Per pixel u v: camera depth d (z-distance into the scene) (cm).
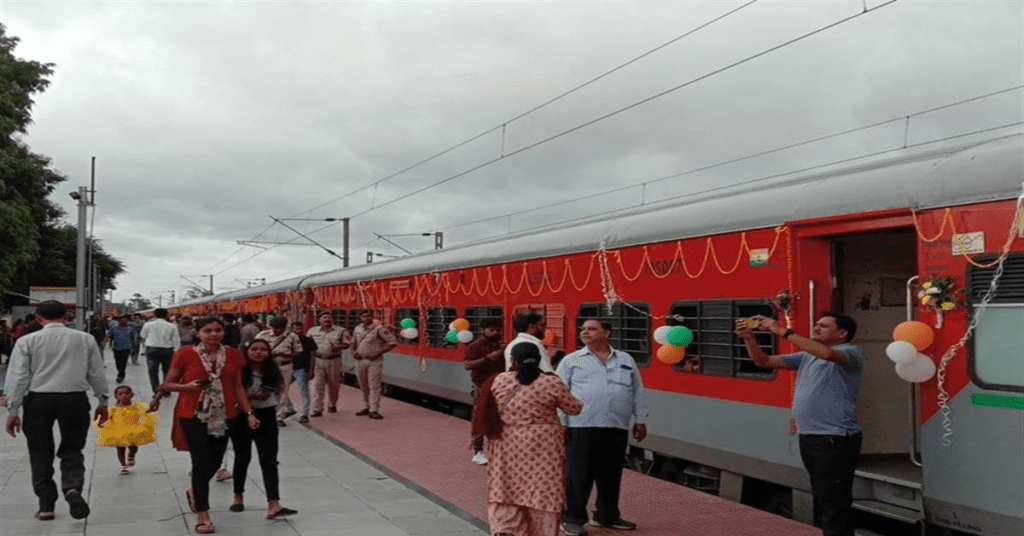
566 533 743
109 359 3822
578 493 744
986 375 627
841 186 770
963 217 653
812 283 797
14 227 2769
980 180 644
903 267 843
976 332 636
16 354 782
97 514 823
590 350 766
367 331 1537
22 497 894
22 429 808
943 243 667
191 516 819
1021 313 607
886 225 722
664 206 1034
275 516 809
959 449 642
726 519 787
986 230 635
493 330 1048
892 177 723
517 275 1335
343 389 2139
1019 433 602
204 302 5272
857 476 755
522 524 625
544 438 623
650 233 1007
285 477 1023
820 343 613
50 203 4891
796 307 801
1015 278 613
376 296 2100
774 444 821
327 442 1293
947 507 649
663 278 984
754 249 851
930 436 664
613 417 746
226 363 779
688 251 945
